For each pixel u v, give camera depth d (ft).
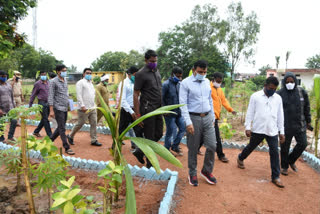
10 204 8.72
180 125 15.28
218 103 14.58
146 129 12.09
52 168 6.71
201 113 10.77
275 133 11.89
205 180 11.87
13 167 7.25
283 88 13.20
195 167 11.13
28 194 6.59
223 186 11.30
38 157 13.60
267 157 16.03
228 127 18.33
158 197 9.62
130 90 15.70
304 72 103.60
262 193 10.75
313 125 23.82
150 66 11.86
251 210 9.24
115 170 6.02
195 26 118.83
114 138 7.55
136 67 15.61
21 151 6.54
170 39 135.74
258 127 12.25
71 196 4.80
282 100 13.03
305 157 15.60
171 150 16.58
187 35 123.75
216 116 14.49
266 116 11.93
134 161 14.20
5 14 25.90
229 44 111.65
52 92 14.58
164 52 136.36
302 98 13.23
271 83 11.50
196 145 10.90
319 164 13.66
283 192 10.93
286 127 12.90
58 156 7.04
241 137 21.57
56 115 14.88
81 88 16.10
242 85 30.14
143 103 12.03
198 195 10.23
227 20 113.09
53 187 10.12
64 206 4.77
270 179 12.37
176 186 10.87
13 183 10.41
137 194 9.86
